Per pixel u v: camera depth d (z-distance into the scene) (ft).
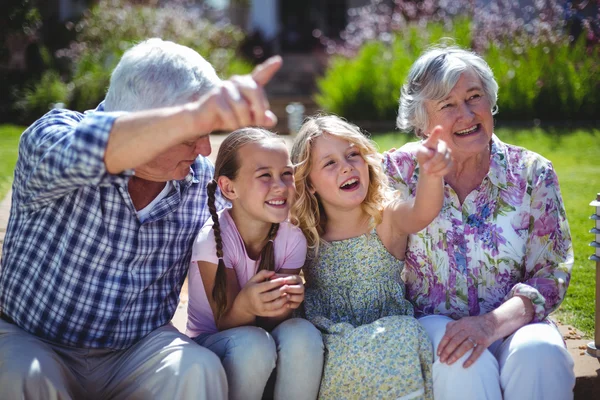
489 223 8.40
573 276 12.78
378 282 8.58
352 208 8.58
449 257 8.47
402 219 8.15
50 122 7.34
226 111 5.33
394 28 33.81
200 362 6.88
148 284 7.60
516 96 28.71
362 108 31.32
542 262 8.38
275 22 59.47
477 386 7.18
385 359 7.48
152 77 6.77
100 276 7.34
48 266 7.30
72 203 7.23
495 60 29.01
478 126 8.37
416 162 9.00
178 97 6.73
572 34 30.53
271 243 8.25
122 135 5.77
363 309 8.54
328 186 8.34
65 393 6.75
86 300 7.32
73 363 7.43
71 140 6.08
